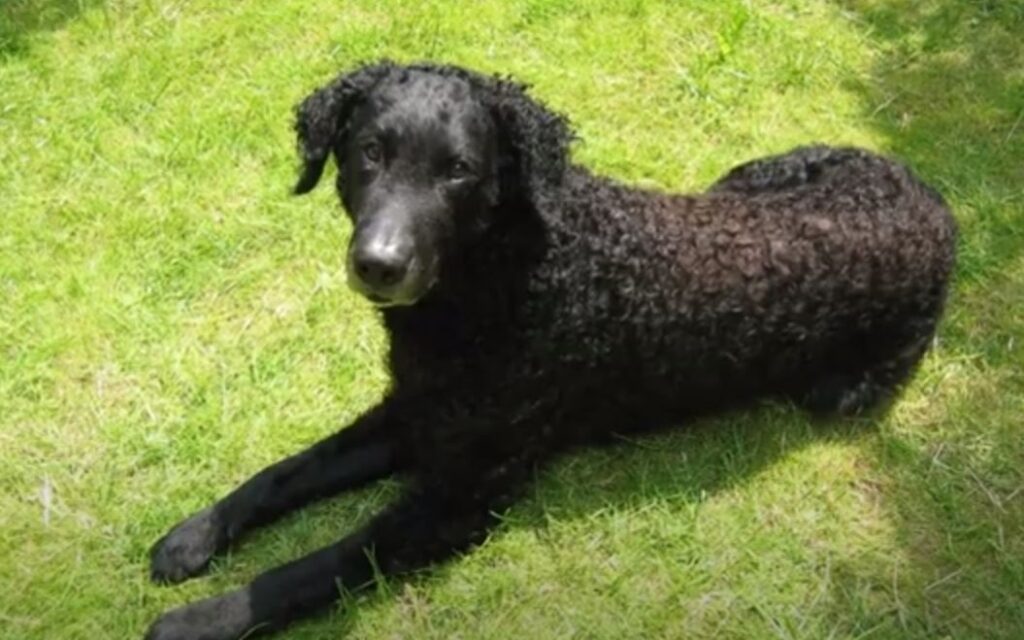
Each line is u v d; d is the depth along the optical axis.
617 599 1.72
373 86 1.67
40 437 1.85
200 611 1.65
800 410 1.91
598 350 1.74
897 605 1.72
